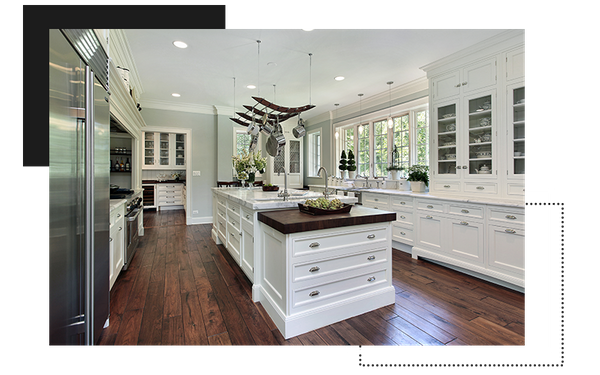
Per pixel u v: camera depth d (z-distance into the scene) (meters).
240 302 2.28
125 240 2.94
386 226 2.20
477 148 3.04
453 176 3.26
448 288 2.54
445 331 1.84
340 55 3.33
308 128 7.24
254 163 4.12
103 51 1.75
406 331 1.84
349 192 4.79
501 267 2.57
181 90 4.77
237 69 3.78
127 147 6.29
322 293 1.92
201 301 2.30
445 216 3.10
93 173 1.41
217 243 4.14
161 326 1.92
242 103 5.66
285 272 1.80
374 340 1.75
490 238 2.66
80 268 1.35
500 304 2.21
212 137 6.07
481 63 2.96
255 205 2.31
